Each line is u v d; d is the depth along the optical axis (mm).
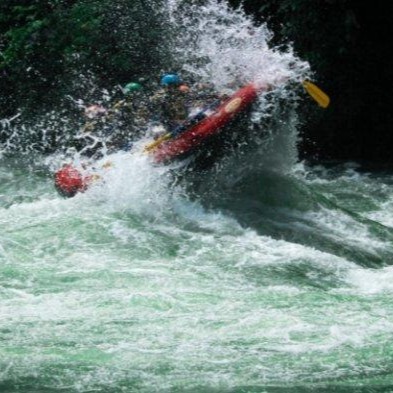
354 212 33844
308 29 44719
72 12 49344
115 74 48562
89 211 30391
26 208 31094
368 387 17766
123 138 33375
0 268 24500
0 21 51719
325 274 25484
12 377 18062
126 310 21547
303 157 46656
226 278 24531
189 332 20250
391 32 46406
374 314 21516
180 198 31062
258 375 18203
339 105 46125
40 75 49531
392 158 46875
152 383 17875
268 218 30328
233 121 30547
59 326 20516
